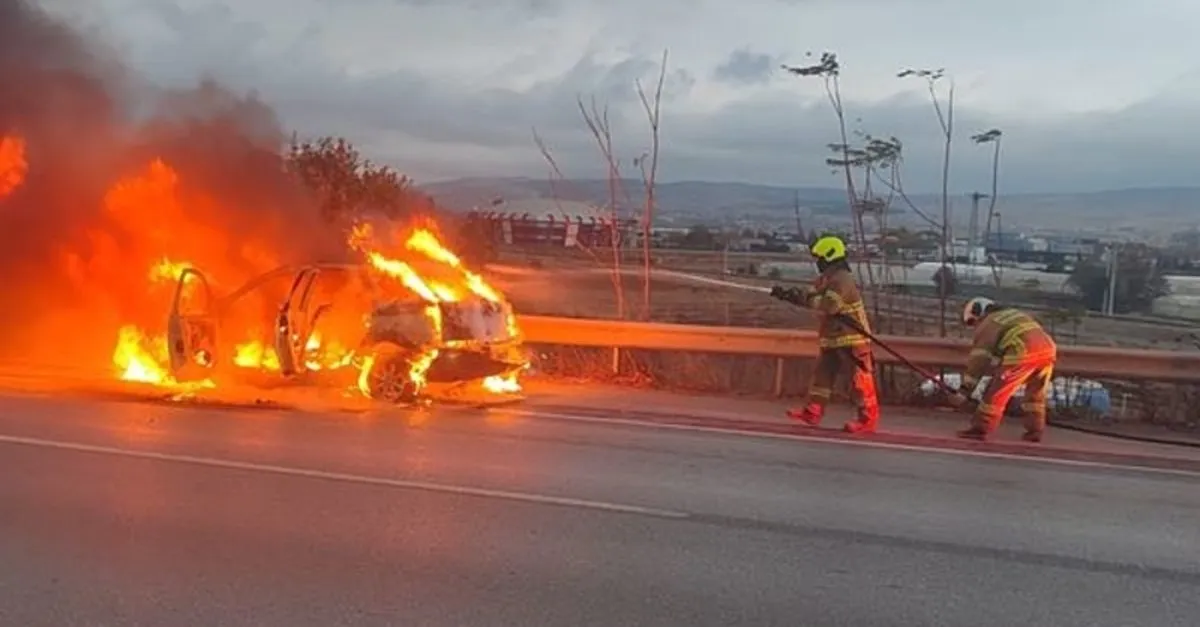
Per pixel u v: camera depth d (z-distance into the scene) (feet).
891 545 21.42
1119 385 40.04
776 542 21.26
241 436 29.45
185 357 37.32
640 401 39.04
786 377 42.57
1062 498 26.30
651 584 18.42
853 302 34.81
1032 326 34.01
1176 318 59.26
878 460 30.14
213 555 19.11
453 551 19.75
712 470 27.63
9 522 20.83
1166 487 28.17
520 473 26.20
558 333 44.83
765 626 16.69
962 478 28.17
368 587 17.70
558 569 18.97
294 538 20.21
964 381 34.73
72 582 17.62
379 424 32.12
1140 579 19.80
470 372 36.27
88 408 33.14
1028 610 17.87
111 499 22.57
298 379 37.11
